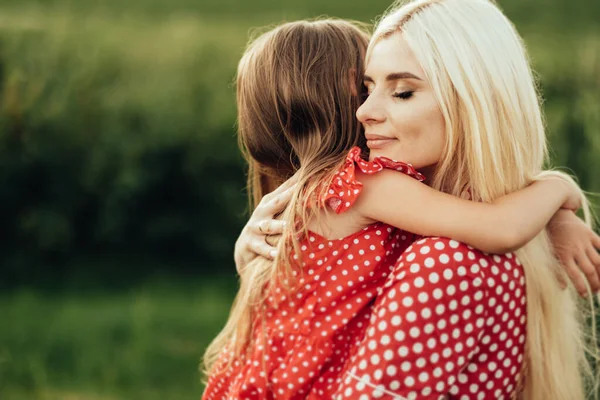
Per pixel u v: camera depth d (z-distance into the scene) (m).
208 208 6.61
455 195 1.62
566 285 1.81
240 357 1.77
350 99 1.82
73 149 6.46
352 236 1.62
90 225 6.62
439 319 1.47
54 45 6.61
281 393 1.64
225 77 6.73
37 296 6.03
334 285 1.62
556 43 7.04
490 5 1.63
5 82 6.46
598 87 6.03
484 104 1.55
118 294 6.09
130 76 6.64
